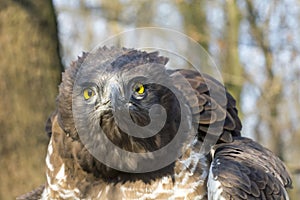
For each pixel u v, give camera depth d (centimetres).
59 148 1175
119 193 1154
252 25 3353
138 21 3381
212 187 1100
